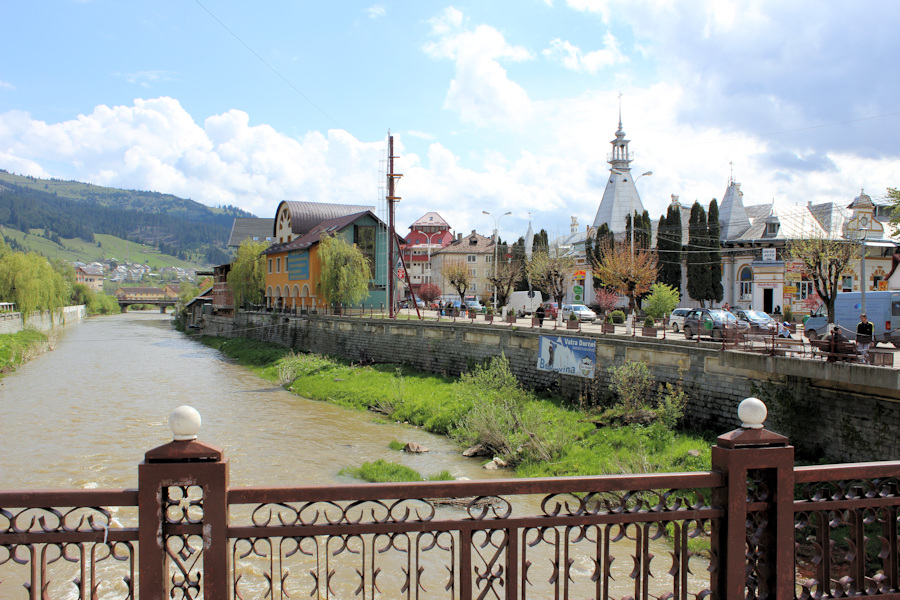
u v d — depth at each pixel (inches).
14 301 2294.5
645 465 588.4
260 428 892.0
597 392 877.2
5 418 940.6
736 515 147.7
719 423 685.3
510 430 769.6
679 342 776.9
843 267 1193.4
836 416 548.4
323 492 136.7
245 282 2721.5
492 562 145.5
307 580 372.5
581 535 149.3
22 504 129.3
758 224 2065.7
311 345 1898.4
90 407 1041.5
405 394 1091.9
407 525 141.9
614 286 1820.9
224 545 132.5
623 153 2529.5
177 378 1440.7
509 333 1099.9
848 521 164.7
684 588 152.2
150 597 130.0
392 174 1847.9
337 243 2034.9
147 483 130.5
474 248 3767.2
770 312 1866.4
